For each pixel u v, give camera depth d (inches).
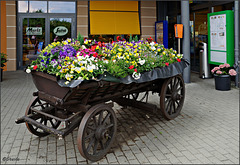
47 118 164.2
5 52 461.4
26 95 287.7
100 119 141.3
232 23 323.9
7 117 210.4
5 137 169.8
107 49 166.2
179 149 151.6
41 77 142.1
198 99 265.7
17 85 343.9
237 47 309.6
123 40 205.3
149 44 202.7
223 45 335.6
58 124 174.4
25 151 150.1
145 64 166.7
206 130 180.5
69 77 124.2
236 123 193.3
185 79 348.2
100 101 152.2
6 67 463.2
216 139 165.3
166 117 195.8
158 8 494.9
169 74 180.7
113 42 190.1
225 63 322.3
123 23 475.8
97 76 133.3
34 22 467.5
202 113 218.8
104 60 147.6
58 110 158.9
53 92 139.3
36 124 142.9
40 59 148.2
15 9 458.3
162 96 189.9
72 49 140.6
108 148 144.3
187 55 343.0
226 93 290.0
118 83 145.8
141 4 488.1
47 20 468.8
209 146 155.3
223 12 327.9
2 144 159.0
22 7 462.9
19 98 273.9
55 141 164.2
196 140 164.1
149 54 183.6
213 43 355.3
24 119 151.3
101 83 132.9
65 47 139.6
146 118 206.8
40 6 466.0
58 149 153.2
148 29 495.8
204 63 380.5
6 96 282.4
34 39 470.3
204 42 406.3
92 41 165.5
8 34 459.2
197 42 430.0
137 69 157.3
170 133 175.8
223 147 153.7
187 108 234.1
